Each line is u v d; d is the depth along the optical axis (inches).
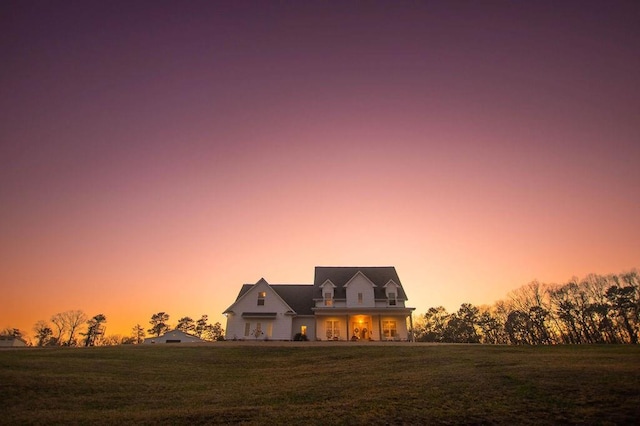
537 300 3129.9
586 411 409.7
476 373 647.1
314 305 1877.5
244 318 1739.7
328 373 792.9
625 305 2519.7
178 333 2255.2
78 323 3612.2
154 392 649.6
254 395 624.4
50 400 575.8
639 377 517.3
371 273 2005.4
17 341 2564.0
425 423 422.6
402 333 1758.1
